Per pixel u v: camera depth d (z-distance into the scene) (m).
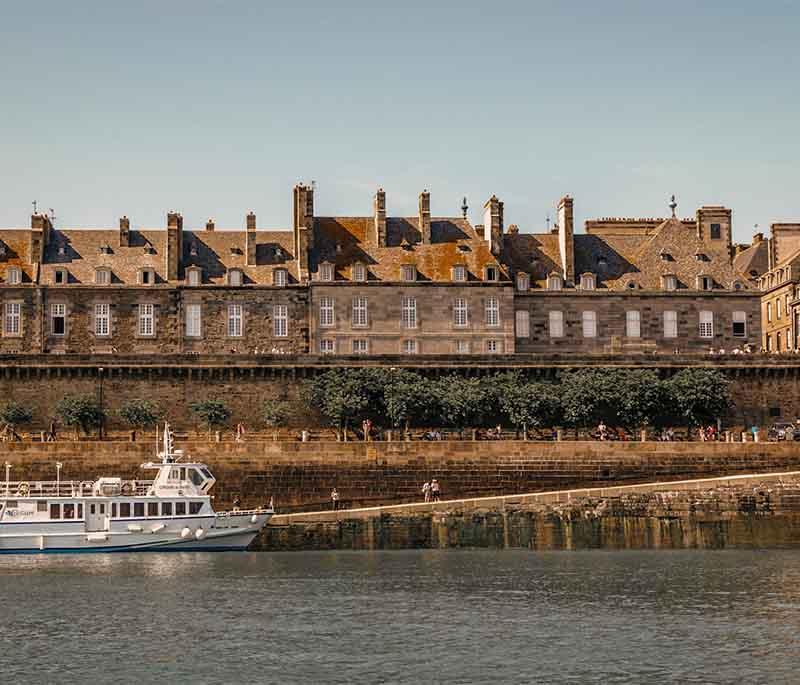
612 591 80.88
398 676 62.19
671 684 60.81
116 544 96.81
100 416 126.19
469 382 126.81
